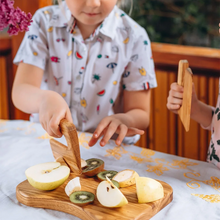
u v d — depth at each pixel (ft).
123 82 3.84
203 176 2.49
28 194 2.16
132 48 3.72
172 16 8.05
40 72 3.66
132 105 3.78
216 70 4.90
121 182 2.22
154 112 5.62
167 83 5.36
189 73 2.47
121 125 3.00
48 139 3.20
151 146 5.79
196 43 8.17
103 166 2.50
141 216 1.93
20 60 3.65
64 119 2.35
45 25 3.74
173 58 5.19
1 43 5.82
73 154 2.21
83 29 3.67
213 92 5.02
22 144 3.07
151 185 2.06
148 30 8.00
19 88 3.40
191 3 7.89
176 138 5.52
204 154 5.32
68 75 3.75
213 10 7.87
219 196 2.20
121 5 4.11
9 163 2.73
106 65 3.70
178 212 2.02
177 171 2.57
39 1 5.12
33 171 2.25
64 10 3.69
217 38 7.98
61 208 2.07
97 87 3.75
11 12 2.41
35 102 3.01
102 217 1.90
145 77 3.70
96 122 3.84
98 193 2.04
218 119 2.86
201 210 2.04
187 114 2.54
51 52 3.72
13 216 2.02
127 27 3.75
